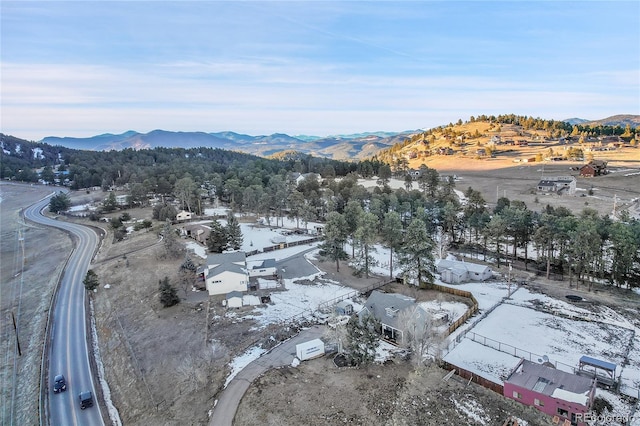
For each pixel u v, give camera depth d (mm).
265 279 60156
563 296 52438
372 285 57781
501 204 88938
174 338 43531
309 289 56188
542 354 37906
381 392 31859
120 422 33688
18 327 54750
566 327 43531
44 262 81688
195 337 42938
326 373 34719
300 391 32062
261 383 33125
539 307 49125
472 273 60188
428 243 55906
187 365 36500
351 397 31219
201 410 31062
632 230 56344
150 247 79312
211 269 58469
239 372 35125
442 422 28500
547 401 28906
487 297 52875
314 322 45469
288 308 49469
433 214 87188
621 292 53375
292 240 82562
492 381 33062
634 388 32031
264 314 47688
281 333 42375
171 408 32562
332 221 62750
